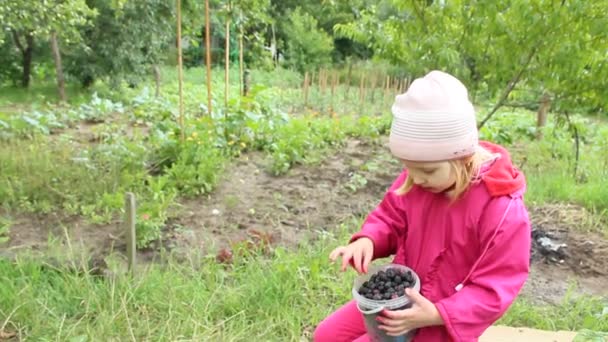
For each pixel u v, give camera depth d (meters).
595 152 8.53
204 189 6.21
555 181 6.63
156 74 16.08
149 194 5.99
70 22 8.22
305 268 4.22
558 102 6.37
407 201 2.36
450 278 2.21
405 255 2.38
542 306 4.10
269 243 4.93
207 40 7.76
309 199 6.20
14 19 7.59
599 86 6.00
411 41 6.45
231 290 3.93
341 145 8.75
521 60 6.05
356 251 2.39
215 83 20.31
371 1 8.72
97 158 7.04
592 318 3.67
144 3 15.85
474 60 6.45
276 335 3.60
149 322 3.64
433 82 2.04
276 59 24.00
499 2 5.82
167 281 4.02
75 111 10.36
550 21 5.62
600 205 6.10
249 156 7.71
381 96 16.23
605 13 5.48
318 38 24.89
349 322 2.56
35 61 17.97
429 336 2.23
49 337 3.46
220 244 4.97
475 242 2.14
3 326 3.51
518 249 2.07
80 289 3.88
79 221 5.31
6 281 3.92
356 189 6.56
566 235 5.38
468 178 2.08
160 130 8.27
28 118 8.76
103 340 3.44
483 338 3.46
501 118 10.63
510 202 2.08
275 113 9.54
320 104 14.30
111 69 16.44
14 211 5.47
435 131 1.97
